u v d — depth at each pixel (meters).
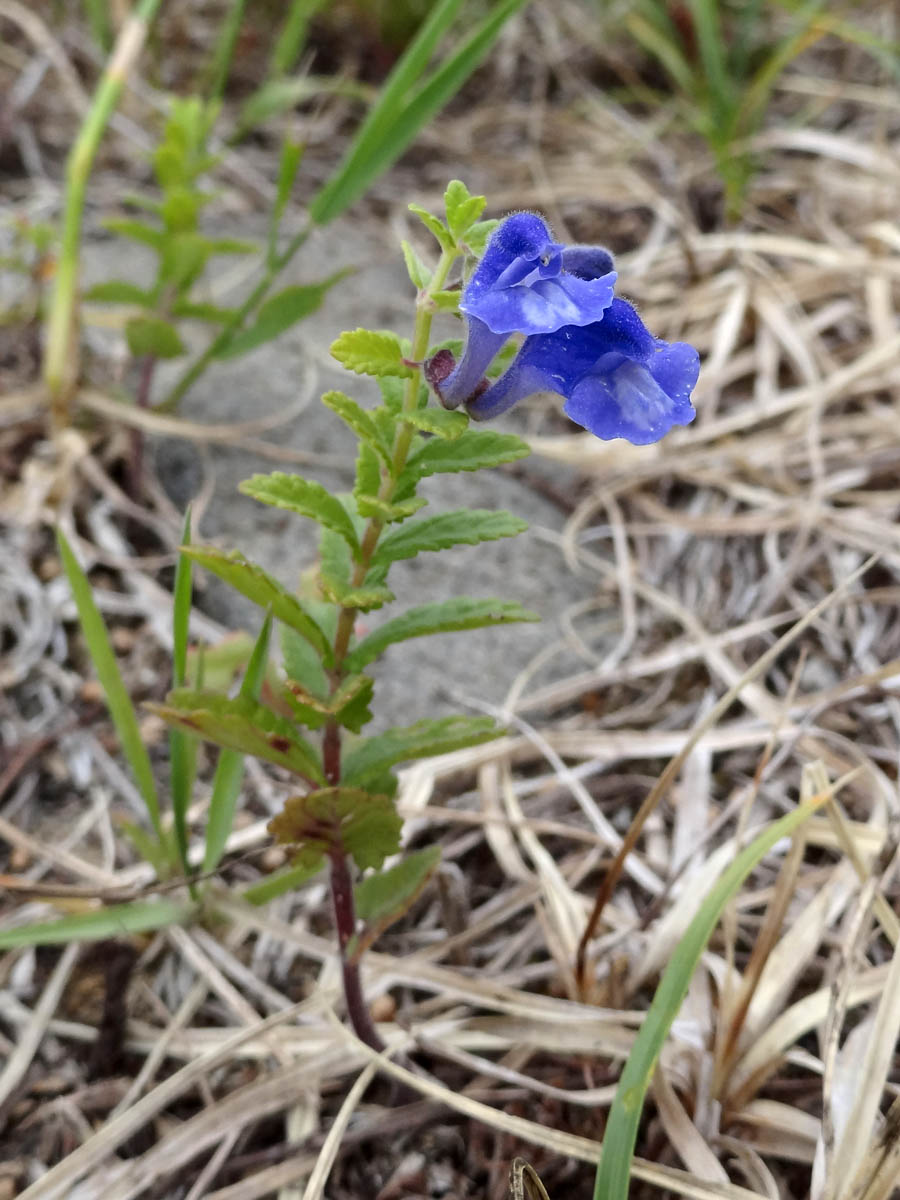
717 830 0.14
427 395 0.10
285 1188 0.11
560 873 0.14
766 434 0.20
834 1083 0.11
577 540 0.19
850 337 0.22
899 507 0.18
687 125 0.27
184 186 0.18
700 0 0.24
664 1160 0.11
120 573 0.17
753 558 0.18
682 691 0.17
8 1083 0.12
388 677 0.16
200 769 0.15
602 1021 0.12
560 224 0.25
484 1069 0.12
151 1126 0.12
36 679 0.16
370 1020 0.12
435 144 0.27
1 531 0.18
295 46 0.24
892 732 0.16
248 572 0.10
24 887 0.12
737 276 0.22
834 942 0.13
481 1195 0.11
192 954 0.13
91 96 0.26
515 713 0.16
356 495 0.10
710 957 0.13
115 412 0.18
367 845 0.10
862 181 0.25
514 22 0.30
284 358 0.21
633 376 0.09
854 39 0.24
